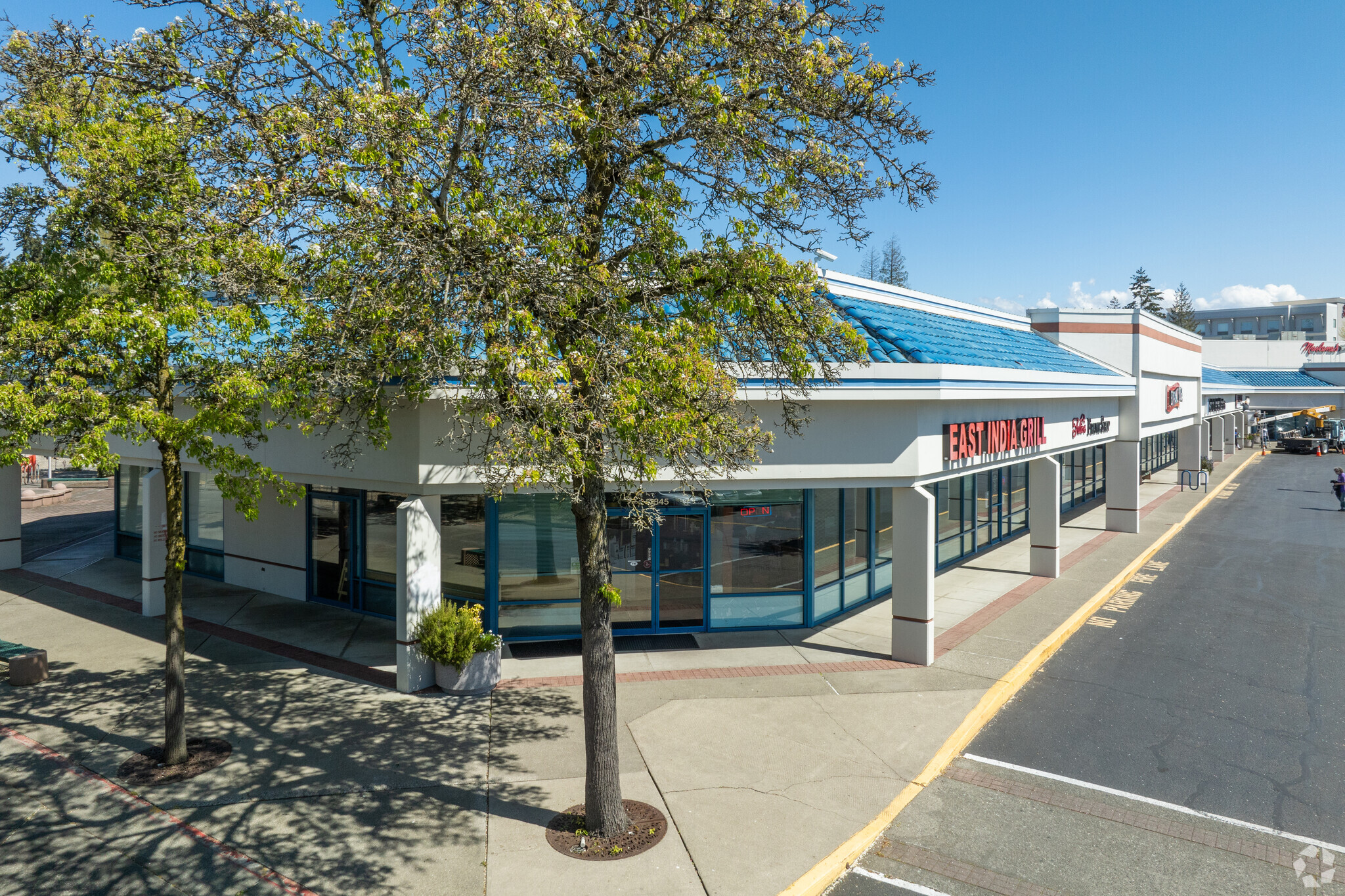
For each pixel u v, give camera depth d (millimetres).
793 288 8711
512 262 7758
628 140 8531
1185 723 11320
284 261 8914
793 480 13195
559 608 14570
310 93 8336
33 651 12773
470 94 7629
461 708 11547
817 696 12039
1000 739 10789
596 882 7320
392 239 7547
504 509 14273
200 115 8680
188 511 20125
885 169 9359
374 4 8641
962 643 14742
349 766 9664
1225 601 18219
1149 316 28203
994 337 22688
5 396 8055
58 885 7234
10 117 9430
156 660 13664
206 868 7512
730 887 7254
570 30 7641
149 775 9398
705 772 9555
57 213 9539
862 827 8344
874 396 12922
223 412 9375
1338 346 75125
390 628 15430
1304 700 12133
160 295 9125
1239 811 8875
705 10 8570
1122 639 15336
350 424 10992
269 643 14539
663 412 7504
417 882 7301
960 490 22312
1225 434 58781
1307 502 34094
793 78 8641
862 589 17500
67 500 36250
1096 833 8414
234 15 8164
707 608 15281
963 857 7945
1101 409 24047
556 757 9961
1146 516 30438
